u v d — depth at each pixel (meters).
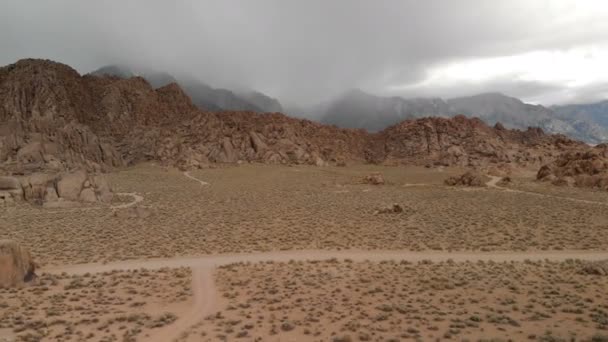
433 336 22.27
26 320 25.78
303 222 61.62
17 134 114.56
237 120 182.00
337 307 27.44
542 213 64.56
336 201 82.44
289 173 134.62
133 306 28.89
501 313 25.38
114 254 44.59
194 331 24.22
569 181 102.62
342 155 184.62
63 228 57.06
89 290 32.59
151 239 51.56
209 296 31.00
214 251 46.12
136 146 158.12
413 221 60.66
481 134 190.38
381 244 47.88
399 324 24.11
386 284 32.34
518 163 166.12
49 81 158.00
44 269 39.25
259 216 67.31
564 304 26.38
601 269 33.28
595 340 20.78
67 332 24.08
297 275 35.72
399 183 116.75
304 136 184.62
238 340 22.80
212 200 85.19
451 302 27.70
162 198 87.50
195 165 144.12
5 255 33.22
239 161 157.62
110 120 168.12
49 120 135.62
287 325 24.25
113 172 131.25
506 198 82.44
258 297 30.14
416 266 38.25
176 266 40.34
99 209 72.62
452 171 149.38
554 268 36.34
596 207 68.94
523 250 44.34
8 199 71.50
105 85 183.50
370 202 80.44
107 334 23.91
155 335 23.77
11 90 148.25
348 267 38.34
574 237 49.03
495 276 33.78
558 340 20.89
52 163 106.75
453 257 42.22
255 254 44.78
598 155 109.88
